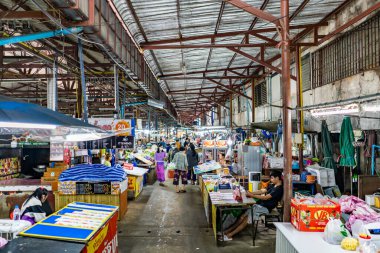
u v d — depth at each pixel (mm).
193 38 8672
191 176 11789
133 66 7871
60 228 3250
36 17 4219
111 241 3881
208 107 32719
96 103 16469
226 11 7188
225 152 13219
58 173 7145
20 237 3027
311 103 10133
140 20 7039
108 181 6723
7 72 10484
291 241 3521
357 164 7480
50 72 10508
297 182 7539
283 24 5051
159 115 26969
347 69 8070
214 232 5738
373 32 7016
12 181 6988
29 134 3957
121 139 7711
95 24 4746
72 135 4258
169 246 5391
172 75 13023
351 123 7688
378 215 3973
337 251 3225
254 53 11648
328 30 9031
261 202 6020
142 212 7617
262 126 11203
